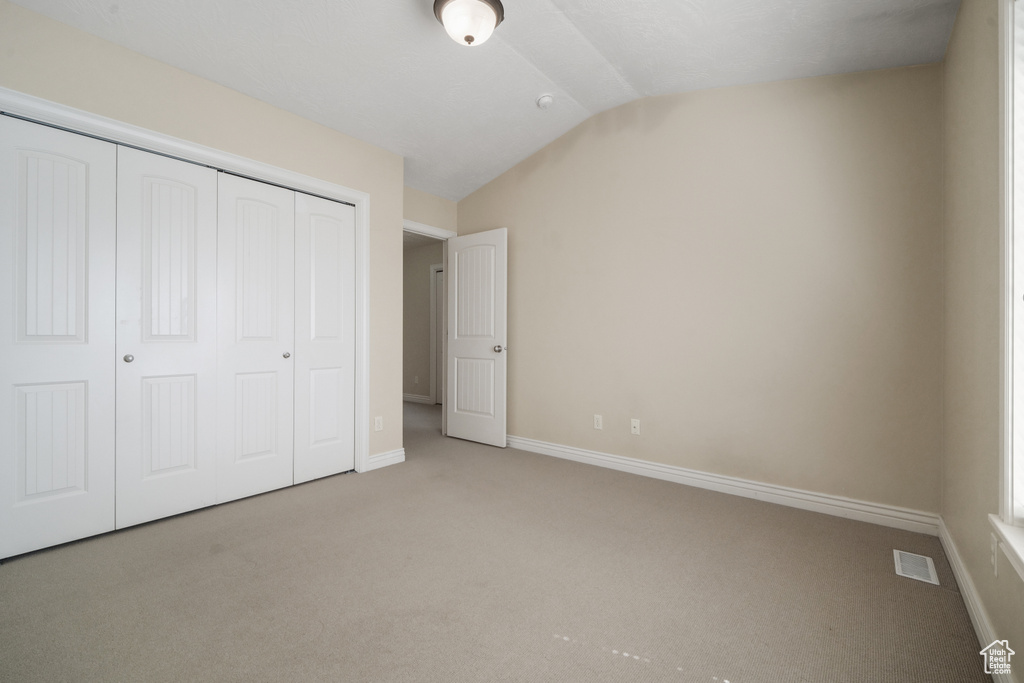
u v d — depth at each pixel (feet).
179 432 8.29
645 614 5.51
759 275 9.55
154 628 5.10
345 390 10.93
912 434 8.09
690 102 10.41
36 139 6.75
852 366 8.62
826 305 8.85
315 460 10.39
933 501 7.93
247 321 9.19
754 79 9.44
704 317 10.25
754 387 9.64
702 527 8.10
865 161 8.48
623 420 11.51
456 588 6.04
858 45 7.83
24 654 4.64
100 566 6.46
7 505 6.60
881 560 6.92
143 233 7.80
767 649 4.89
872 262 8.42
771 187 9.41
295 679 4.37
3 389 6.55
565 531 7.87
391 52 8.52
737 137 9.81
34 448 6.81
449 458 12.47
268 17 7.34
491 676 4.45
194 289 8.44
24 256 6.70
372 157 11.28
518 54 9.17
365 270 11.06
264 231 9.43
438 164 12.80
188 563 6.59
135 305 7.73
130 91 7.48
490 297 13.85
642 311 11.18
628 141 11.37
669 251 10.73
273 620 5.29
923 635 5.13
